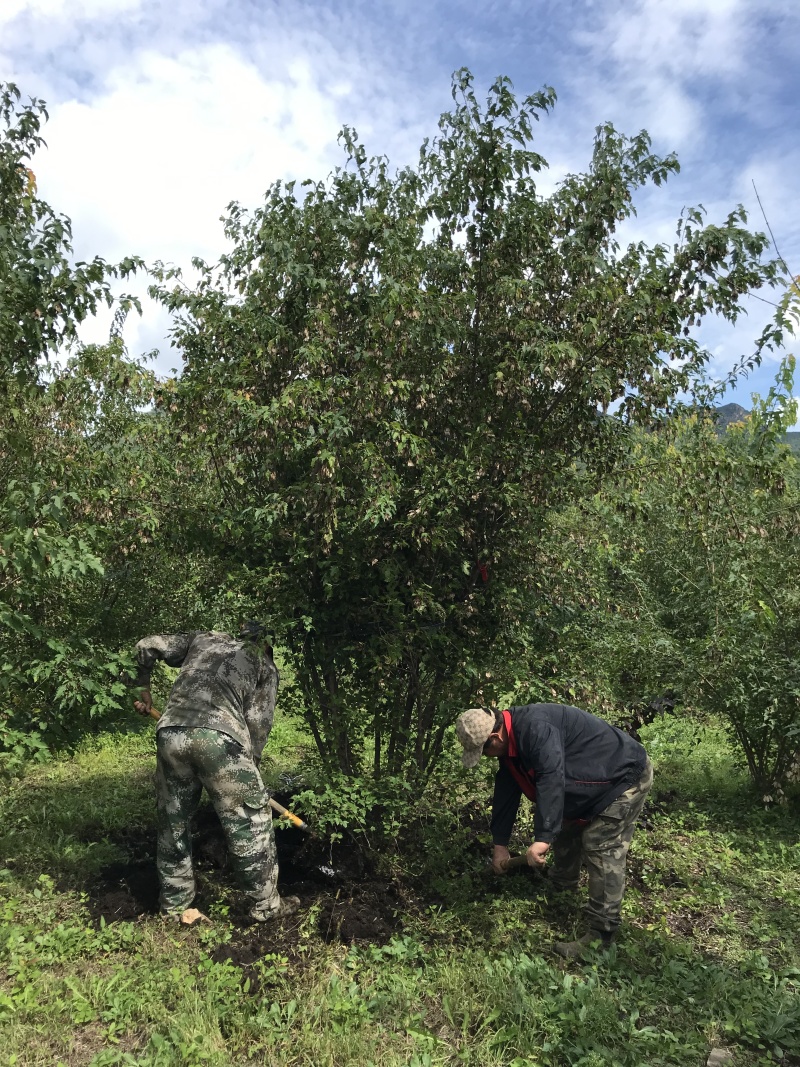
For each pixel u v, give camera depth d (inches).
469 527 172.4
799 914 169.3
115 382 182.4
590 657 196.7
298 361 171.6
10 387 184.7
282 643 173.8
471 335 175.8
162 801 152.1
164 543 181.3
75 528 167.9
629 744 150.7
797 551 243.8
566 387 169.8
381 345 166.4
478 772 181.3
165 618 254.5
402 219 180.9
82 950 137.3
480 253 177.0
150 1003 121.1
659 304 167.5
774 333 174.6
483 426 164.4
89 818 203.6
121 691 173.8
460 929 153.6
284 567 169.0
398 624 166.7
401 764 181.6
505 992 127.8
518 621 179.0
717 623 240.5
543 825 139.7
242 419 162.4
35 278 149.8
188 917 149.9
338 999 123.6
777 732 245.0
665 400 175.6
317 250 172.4
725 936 159.6
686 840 214.1
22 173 190.7
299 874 174.2
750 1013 126.4
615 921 148.7
